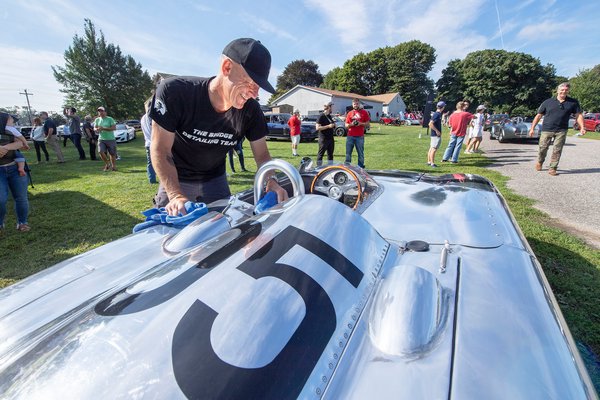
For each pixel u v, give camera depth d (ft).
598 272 7.86
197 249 3.46
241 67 4.81
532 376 2.39
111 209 15.14
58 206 15.78
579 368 2.54
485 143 41.93
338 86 203.41
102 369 2.10
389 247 4.22
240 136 6.75
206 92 5.78
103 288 3.97
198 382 2.06
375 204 6.06
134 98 120.06
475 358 2.53
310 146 41.39
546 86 165.17
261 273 2.86
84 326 2.47
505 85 169.78
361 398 2.30
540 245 9.30
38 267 9.79
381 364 2.54
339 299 2.99
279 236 3.36
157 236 5.26
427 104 38.93
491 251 4.22
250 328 2.41
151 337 2.27
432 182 7.32
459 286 3.43
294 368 2.34
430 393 2.27
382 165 23.79
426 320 2.81
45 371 2.16
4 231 12.59
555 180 18.11
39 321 3.59
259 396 2.12
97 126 24.90
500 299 3.20
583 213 12.35
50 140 30.60
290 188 7.64
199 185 7.27
